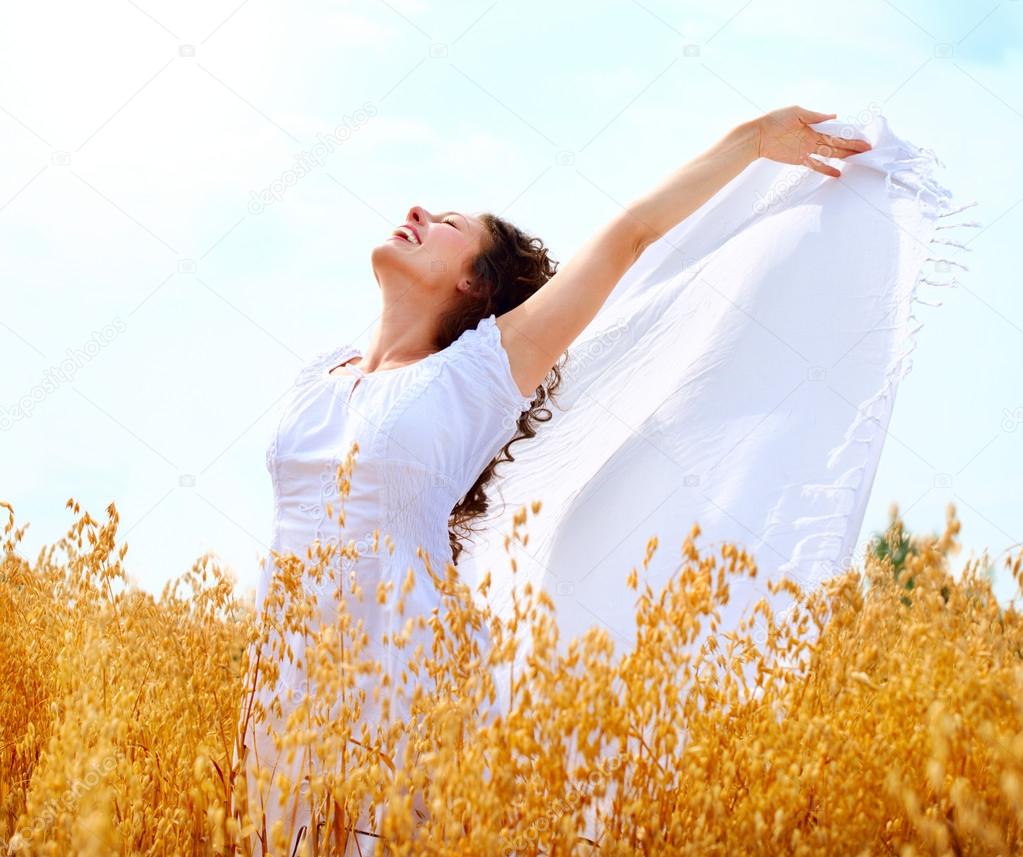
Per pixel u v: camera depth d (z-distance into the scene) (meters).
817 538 2.75
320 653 1.90
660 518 2.99
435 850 1.70
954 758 1.69
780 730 1.76
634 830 1.74
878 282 3.06
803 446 2.92
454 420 2.77
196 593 2.39
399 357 3.06
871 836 1.65
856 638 1.87
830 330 3.05
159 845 1.91
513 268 3.23
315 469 2.72
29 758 2.18
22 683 2.32
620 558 2.99
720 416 3.07
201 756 1.83
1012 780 1.53
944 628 1.81
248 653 2.27
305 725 2.01
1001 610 1.86
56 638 2.33
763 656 1.98
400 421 2.69
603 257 3.00
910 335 2.94
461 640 1.93
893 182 3.21
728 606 2.68
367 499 2.64
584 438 3.29
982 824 1.61
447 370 2.82
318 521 2.67
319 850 1.93
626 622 2.91
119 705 1.93
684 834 1.71
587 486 3.16
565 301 2.96
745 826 1.66
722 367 3.13
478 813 1.65
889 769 1.66
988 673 1.70
